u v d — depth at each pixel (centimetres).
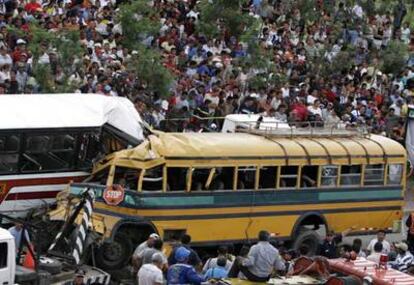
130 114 6988
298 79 9775
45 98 6862
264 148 6838
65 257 5866
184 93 8600
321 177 7094
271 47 9975
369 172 7331
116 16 9069
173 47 9288
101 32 9169
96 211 6334
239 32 9756
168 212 6444
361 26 10850
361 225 7325
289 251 6619
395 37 11306
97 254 6250
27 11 9056
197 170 6569
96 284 5750
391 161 7412
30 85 7938
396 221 7500
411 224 7281
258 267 5291
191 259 5662
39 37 8131
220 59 9275
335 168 7150
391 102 10088
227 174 6688
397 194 7475
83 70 8212
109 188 6334
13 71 7944
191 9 10162
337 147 7175
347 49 10400
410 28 11694
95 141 6775
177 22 9906
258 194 6794
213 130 8150
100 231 6262
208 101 8581
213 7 9669
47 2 9350
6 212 6488
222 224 6656
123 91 8319
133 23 8912
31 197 6569
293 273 5497
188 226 6525
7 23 8650
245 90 9106
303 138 7156
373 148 7338
